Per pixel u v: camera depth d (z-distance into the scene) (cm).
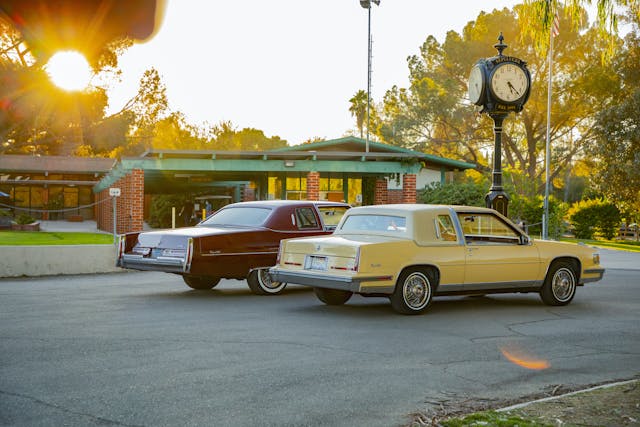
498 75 1310
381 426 439
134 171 2322
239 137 7950
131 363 614
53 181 4628
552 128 5188
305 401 498
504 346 737
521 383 571
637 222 4503
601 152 3778
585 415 454
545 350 719
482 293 1024
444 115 5144
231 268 1098
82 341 714
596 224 4056
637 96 3556
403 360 654
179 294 1148
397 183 2970
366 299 1128
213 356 651
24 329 783
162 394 510
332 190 3466
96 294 1130
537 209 3281
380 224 1000
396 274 927
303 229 1196
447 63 5434
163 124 6981
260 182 3247
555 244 1084
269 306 1017
